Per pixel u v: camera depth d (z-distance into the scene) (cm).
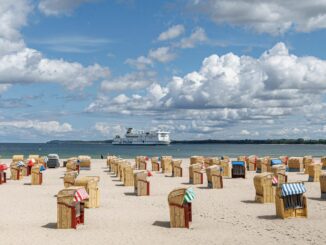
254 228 1722
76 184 2250
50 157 5125
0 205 2305
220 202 2378
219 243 1488
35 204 2344
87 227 1762
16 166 3725
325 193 2467
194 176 3325
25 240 1533
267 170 4191
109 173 4366
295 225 1759
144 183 2683
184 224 1742
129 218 1952
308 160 4403
